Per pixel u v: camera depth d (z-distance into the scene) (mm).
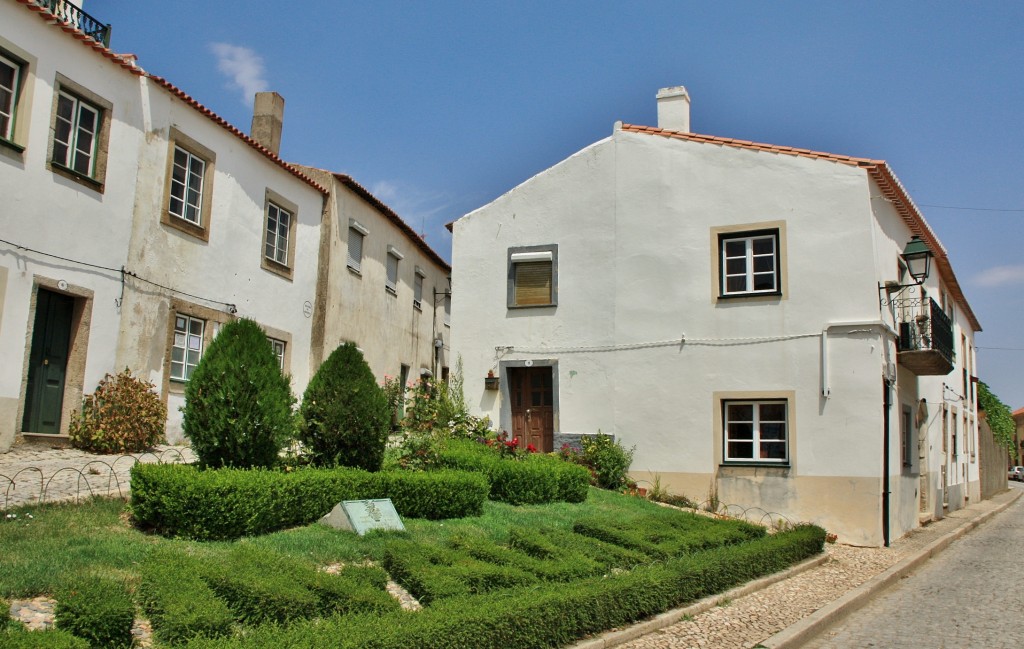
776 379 14031
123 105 12914
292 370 17328
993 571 11602
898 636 7469
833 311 13812
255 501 7633
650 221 15352
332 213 18953
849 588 9391
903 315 15711
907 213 16250
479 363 16125
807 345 13891
